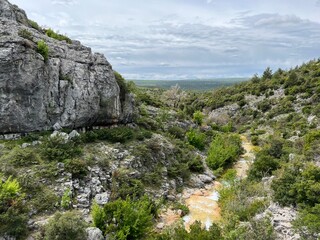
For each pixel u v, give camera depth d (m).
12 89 21.44
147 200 20.19
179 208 22.69
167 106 55.22
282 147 35.00
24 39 22.44
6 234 14.05
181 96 85.12
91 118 26.59
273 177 25.14
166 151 30.16
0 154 19.45
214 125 66.56
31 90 22.27
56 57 25.45
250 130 66.56
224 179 30.62
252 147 49.84
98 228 15.54
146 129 34.31
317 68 86.19
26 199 16.70
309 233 15.03
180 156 31.84
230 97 95.94
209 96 108.94
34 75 22.41
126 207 17.00
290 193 18.94
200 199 25.66
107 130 27.06
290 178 20.30
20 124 21.95
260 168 28.25
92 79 26.97
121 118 30.53
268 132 60.09
